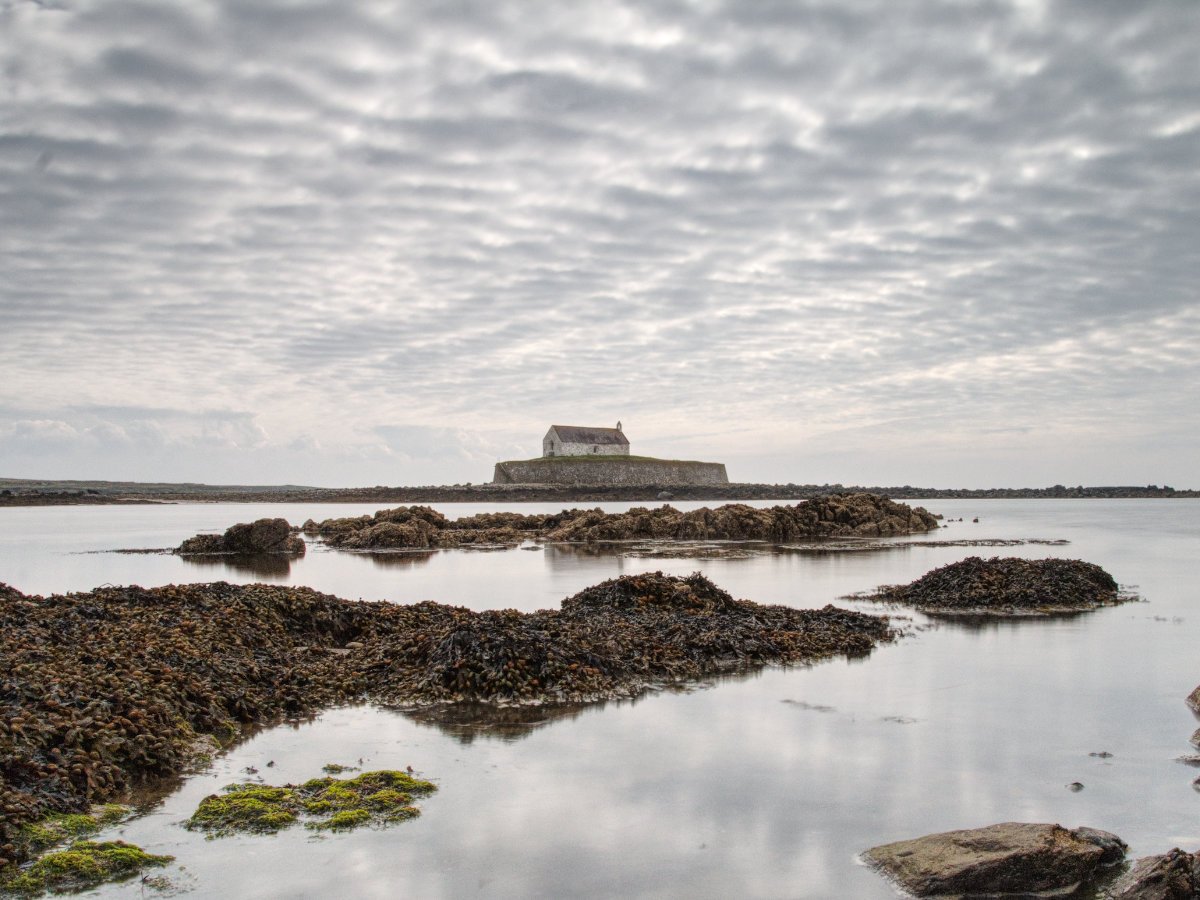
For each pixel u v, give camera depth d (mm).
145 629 15969
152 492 199000
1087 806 9633
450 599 27547
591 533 56469
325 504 148875
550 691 14289
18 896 7570
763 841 8742
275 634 17766
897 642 19391
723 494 167000
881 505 68500
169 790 10102
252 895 7637
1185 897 7340
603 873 8055
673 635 17891
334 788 9953
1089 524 83000
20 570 37594
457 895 7645
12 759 9406
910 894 7688
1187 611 24188
